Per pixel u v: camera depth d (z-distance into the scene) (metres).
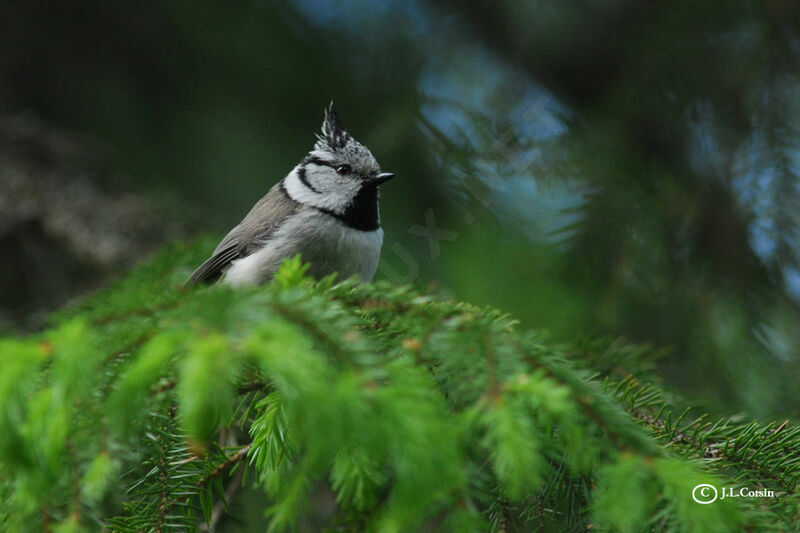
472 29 9.27
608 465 3.12
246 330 2.89
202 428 2.64
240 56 9.60
